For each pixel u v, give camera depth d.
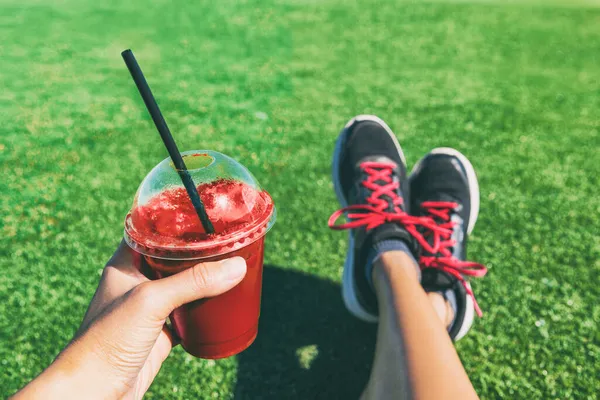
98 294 0.38
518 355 0.58
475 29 1.93
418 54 1.61
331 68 1.46
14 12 2.08
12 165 0.92
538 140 1.05
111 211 0.80
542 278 0.68
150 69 1.44
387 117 1.14
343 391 0.54
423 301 0.50
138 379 0.39
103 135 1.04
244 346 0.40
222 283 0.34
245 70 1.44
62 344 0.58
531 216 0.81
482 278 0.68
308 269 0.69
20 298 0.63
